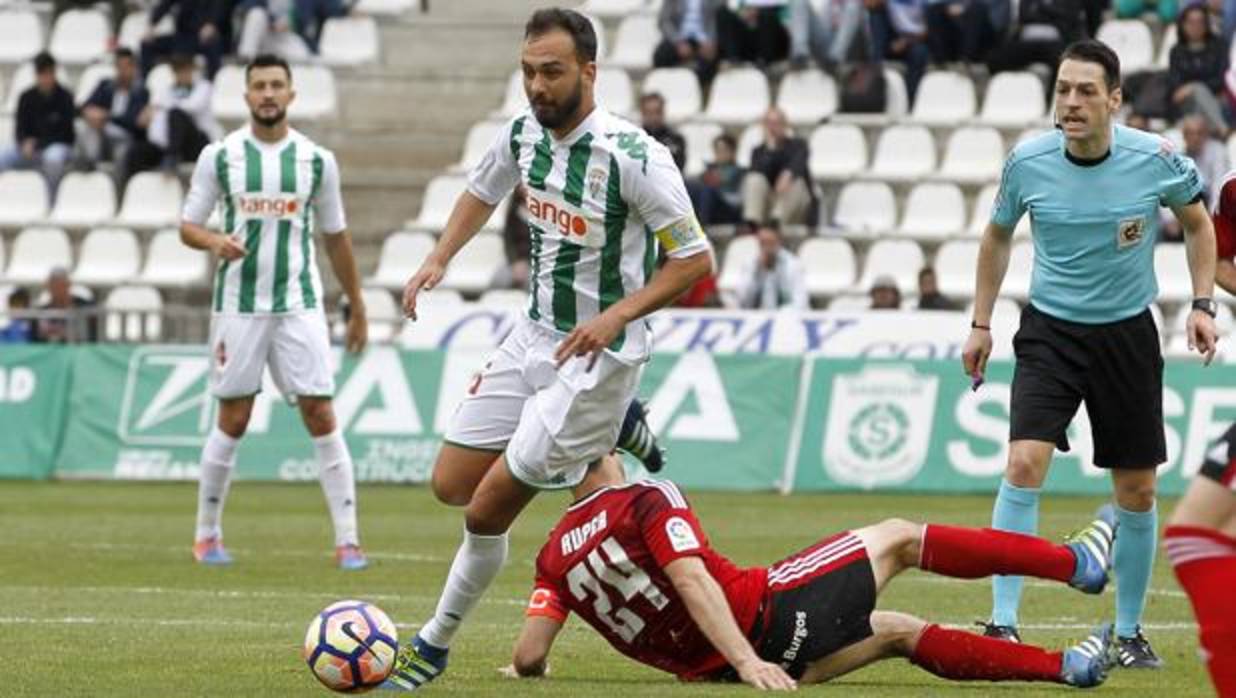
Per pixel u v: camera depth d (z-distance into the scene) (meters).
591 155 28.42
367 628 27.66
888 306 71.88
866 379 68.00
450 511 62.59
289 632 35.75
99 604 40.12
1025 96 84.88
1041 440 32.09
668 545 27.61
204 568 47.34
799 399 68.62
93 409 73.75
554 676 30.22
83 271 87.56
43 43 100.94
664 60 89.25
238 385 47.88
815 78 87.44
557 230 28.95
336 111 94.31
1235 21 82.81
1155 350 32.22
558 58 28.03
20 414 74.25
